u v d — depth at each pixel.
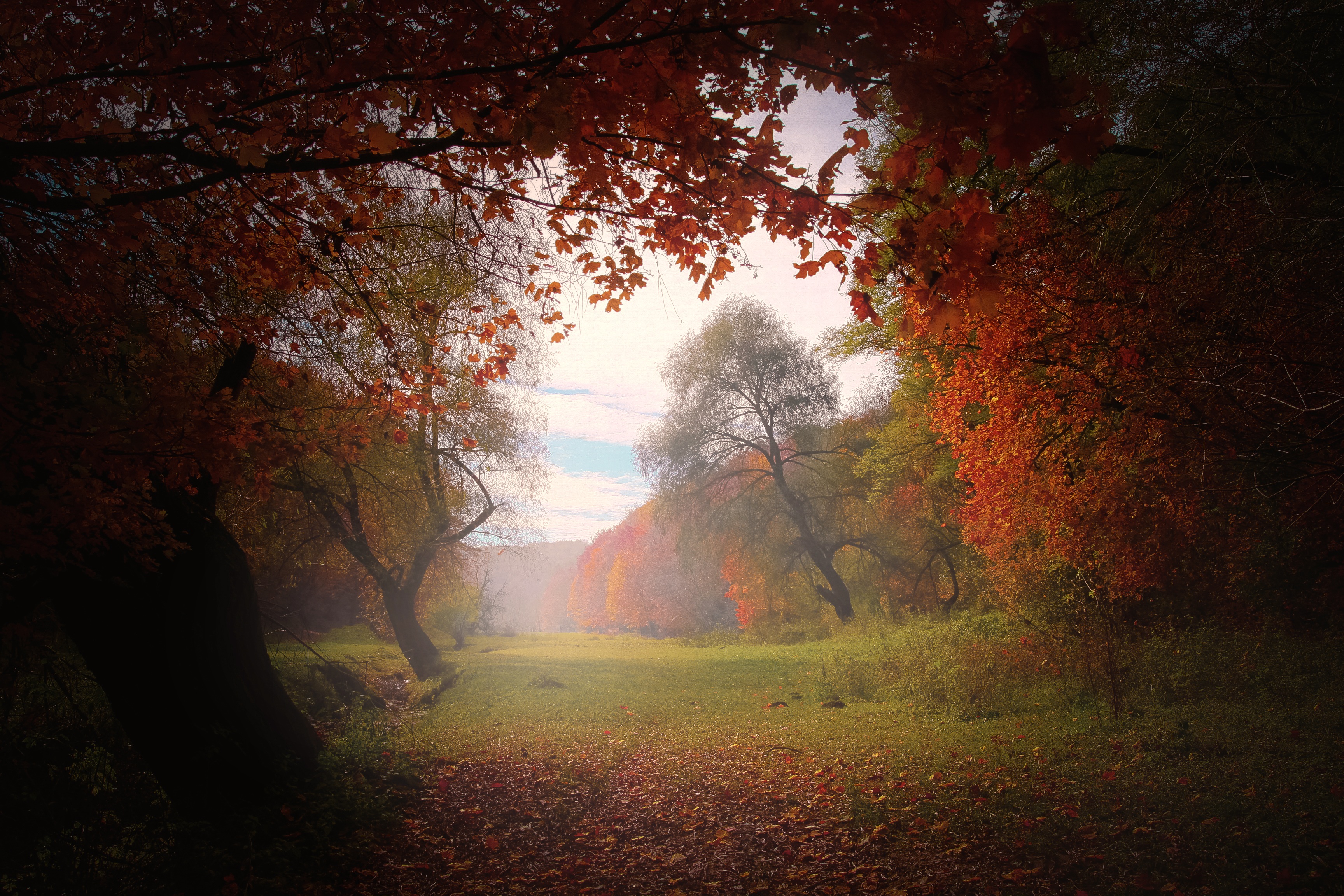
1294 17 5.21
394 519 16.97
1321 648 8.77
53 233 3.31
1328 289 5.42
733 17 2.42
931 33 2.15
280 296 5.93
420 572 17.69
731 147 2.86
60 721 6.39
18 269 3.52
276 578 16.03
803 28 2.05
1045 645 11.25
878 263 3.01
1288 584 10.46
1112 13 6.02
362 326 6.38
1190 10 5.70
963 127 2.02
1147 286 7.28
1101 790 5.41
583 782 7.79
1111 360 7.86
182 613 6.06
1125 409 8.13
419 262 5.48
